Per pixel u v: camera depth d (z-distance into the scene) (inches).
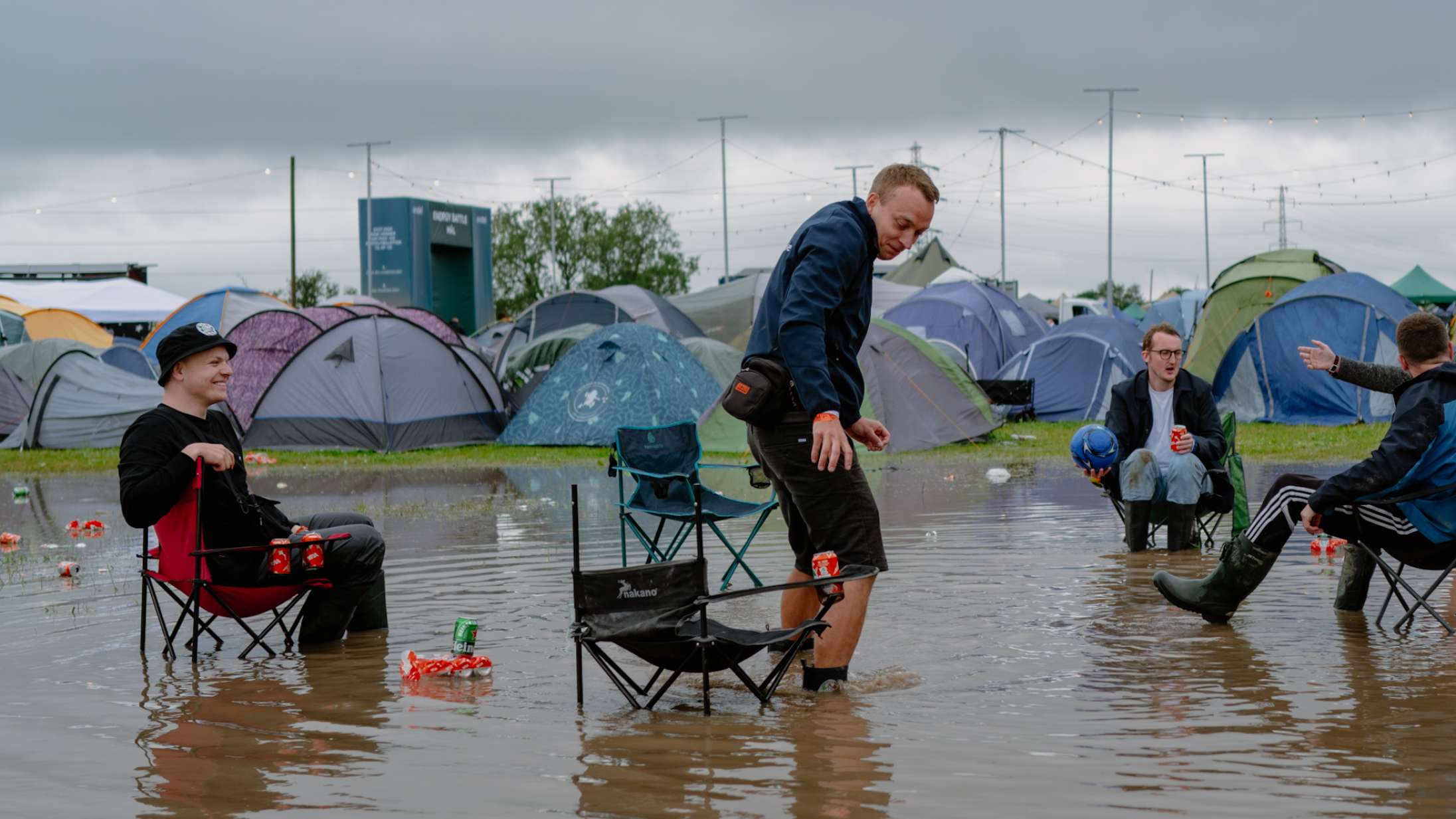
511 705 175.5
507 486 573.0
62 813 132.5
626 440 275.1
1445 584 256.8
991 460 670.5
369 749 154.2
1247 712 164.1
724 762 146.6
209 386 217.6
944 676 187.5
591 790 137.3
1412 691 173.6
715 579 280.5
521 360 1002.1
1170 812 126.6
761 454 189.3
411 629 231.8
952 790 134.6
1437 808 126.9
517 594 266.8
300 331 874.8
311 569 211.6
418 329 868.0
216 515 213.9
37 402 879.7
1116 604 243.8
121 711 174.7
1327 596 247.6
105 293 1605.6
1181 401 328.5
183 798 136.8
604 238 3208.7
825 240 181.0
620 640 170.4
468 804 133.0
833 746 152.2
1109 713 164.6
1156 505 319.6
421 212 2341.3
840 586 181.5
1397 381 245.9
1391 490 213.9
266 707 175.6
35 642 224.4
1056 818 125.8
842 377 186.2
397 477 637.9
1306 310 885.8
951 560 302.7
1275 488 218.4
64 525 437.7
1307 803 128.9
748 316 1197.1
